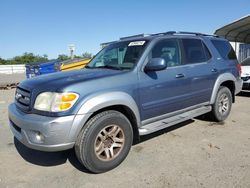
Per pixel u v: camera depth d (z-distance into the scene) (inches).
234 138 186.7
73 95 125.8
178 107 181.9
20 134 137.4
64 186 127.0
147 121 162.7
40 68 547.8
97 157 135.3
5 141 191.0
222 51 227.9
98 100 131.3
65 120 123.2
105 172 140.3
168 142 180.7
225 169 138.9
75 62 505.7
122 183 128.3
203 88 201.0
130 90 147.8
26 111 134.5
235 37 781.9
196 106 199.8
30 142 129.3
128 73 150.4
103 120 135.0
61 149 125.8
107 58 183.0
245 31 743.1
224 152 161.8
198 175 133.4
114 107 145.6
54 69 556.4
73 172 141.4
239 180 127.3
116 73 147.9
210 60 209.9
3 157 162.7
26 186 127.6
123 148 146.2
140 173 137.6
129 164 148.2
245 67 357.7
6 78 842.2
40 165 150.9
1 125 233.9
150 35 182.4
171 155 159.0
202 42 208.5
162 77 166.1
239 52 827.4
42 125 122.6
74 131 125.6
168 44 178.1
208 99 209.8
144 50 161.2
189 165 144.9
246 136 190.7
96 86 134.6
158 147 171.9
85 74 148.6
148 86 157.2
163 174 135.6
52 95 125.3
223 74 219.1
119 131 144.6
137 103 152.5
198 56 200.7
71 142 127.1
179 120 179.3
